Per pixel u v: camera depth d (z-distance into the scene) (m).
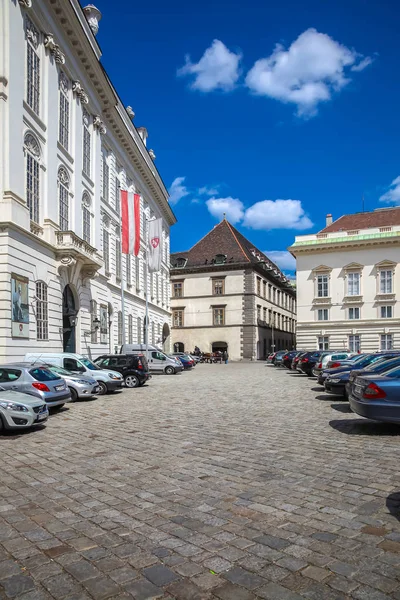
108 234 36.72
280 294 81.69
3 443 10.07
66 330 27.64
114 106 35.44
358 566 4.31
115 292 38.03
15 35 21.27
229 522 5.40
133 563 4.43
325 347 50.59
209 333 66.38
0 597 3.86
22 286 21.44
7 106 20.61
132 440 10.17
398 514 5.57
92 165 32.81
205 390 21.88
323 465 7.83
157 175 52.81
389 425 11.57
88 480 7.18
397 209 55.12
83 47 28.61
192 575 4.19
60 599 3.83
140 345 36.16
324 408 14.90
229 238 69.50
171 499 6.23
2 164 20.53
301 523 5.34
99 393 20.16
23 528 5.31
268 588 3.96
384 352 20.39
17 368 14.54
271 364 52.69
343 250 50.66
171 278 68.81
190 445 9.54
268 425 11.83
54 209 25.45
